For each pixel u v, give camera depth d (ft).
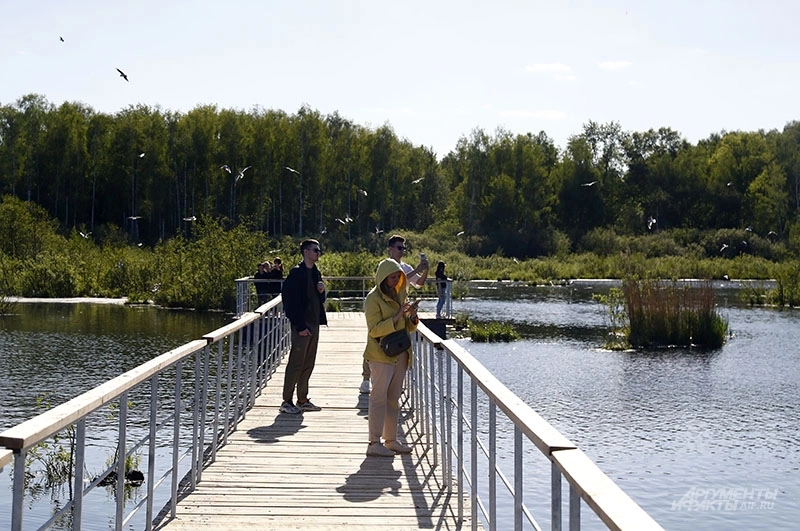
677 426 57.31
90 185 293.43
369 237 261.03
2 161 285.02
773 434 55.06
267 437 33.17
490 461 18.61
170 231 291.99
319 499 25.26
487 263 239.09
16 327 106.01
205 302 132.77
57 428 13.34
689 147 372.17
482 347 93.04
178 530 22.39
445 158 433.89
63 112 294.05
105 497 38.81
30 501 38.27
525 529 35.76
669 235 286.66
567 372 77.20
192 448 26.35
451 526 22.89
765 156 335.26
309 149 293.84
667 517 39.75
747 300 151.33
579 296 162.20
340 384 44.91
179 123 291.38
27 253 178.60
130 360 80.53
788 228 304.50
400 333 29.63
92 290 160.04
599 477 10.38
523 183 322.96
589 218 332.60
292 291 37.27
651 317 95.30
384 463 29.40
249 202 288.30
